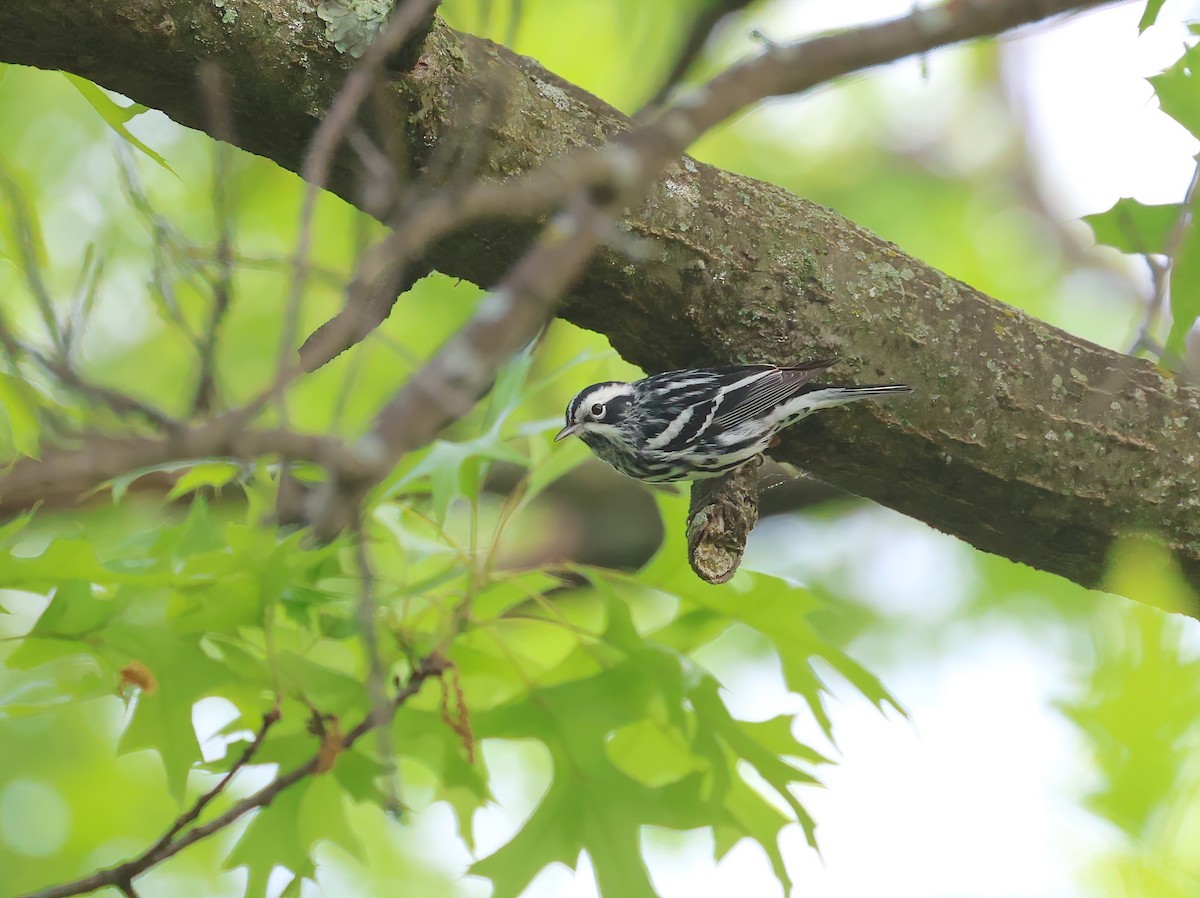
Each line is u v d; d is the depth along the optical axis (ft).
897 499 30.37
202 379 19.53
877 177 61.52
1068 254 62.54
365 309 19.83
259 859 27.40
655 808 28.04
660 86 48.08
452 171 24.82
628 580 28.66
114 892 47.37
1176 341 29.71
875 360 27.99
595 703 28.14
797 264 27.71
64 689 25.17
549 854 27.78
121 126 24.54
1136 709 21.03
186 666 25.02
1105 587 31.07
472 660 28.30
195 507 25.93
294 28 23.26
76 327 19.03
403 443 14.30
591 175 14.70
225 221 20.35
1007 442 28.89
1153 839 20.77
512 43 25.82
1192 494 29.60
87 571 23.54
